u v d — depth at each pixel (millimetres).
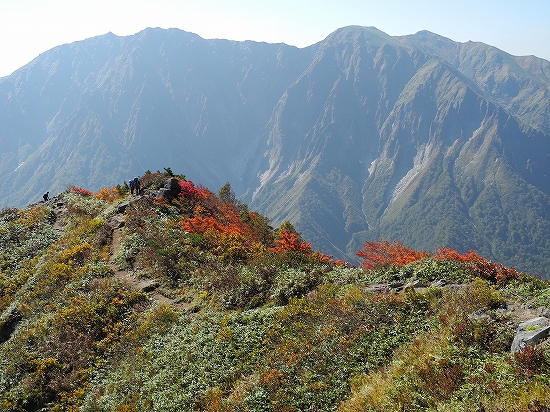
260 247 25953
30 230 33938
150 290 21766
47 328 19219
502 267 14445
